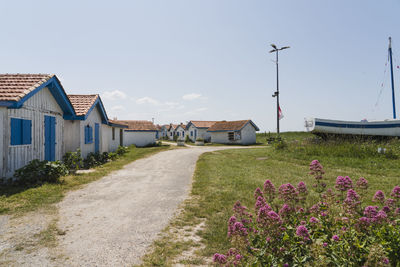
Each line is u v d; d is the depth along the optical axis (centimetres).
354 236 270
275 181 862
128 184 846
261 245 281
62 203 605
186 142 4631
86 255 358
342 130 2248
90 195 690
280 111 2564
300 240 271
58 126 1094
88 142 1366
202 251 371
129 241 407
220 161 1475
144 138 3516
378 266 236
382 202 347
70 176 905
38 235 419
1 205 554
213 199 646
